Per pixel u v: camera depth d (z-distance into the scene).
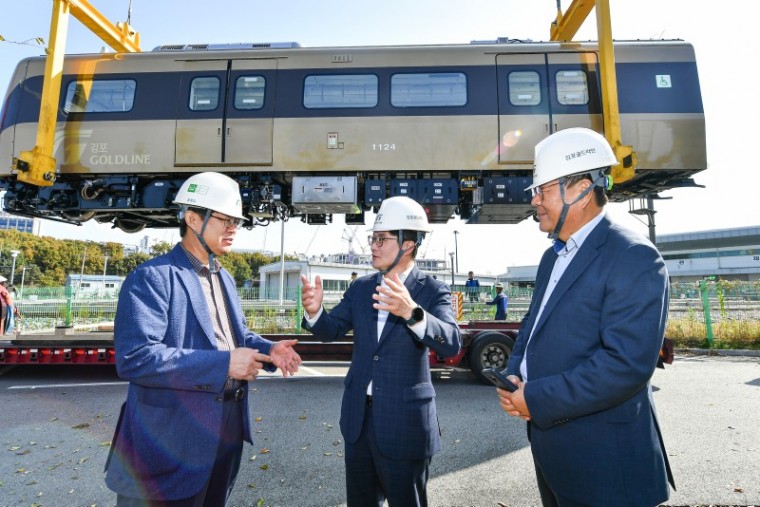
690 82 7.25
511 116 7.19
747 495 2.97
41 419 4.68
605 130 6.94
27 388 6.08
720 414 4.81
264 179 7.53
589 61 7.31
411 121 7.18
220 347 1.82
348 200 7.21
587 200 1.67
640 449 1.46
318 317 2.23
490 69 7.32
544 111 7.20
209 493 1.79
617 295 1.44
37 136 6.89
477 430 4.36
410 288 2.20
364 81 7.31
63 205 7.60
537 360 1.63
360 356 2.13
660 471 1.47
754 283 10.72
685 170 7.14
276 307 13.23
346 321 2.39
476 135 7.16
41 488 3.12
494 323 7.44
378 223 2.23
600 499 1.43
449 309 2.15
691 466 3.45
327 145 7.18
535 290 1.98
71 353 6.48
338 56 7.39
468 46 7.42
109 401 5.40
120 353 1.51
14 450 3.81
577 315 1.55
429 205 7.45
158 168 7.19
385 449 1.90
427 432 1.96
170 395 1.58
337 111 7.23
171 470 1.55
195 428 1.58
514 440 4.08
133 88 7.35
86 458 3.64
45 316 13.40
